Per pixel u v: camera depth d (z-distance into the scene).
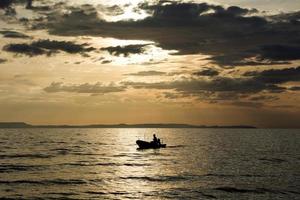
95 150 100.38
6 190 39.56
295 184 43.03
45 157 78.25
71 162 68.62
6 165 63.16
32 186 42.09
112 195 37.34
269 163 66.38
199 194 37.59
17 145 122.56
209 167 60.53
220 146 118.38
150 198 35.94
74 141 153.75
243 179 47.19
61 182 45.00
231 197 36.09
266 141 156.88
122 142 146.62
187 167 60.69
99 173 53.44
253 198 35.56
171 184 43.69
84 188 41.06
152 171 55.69
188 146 116.94
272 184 43.06
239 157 78.50
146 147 100.62
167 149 103.50
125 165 63.88
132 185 43.03
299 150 101.00
